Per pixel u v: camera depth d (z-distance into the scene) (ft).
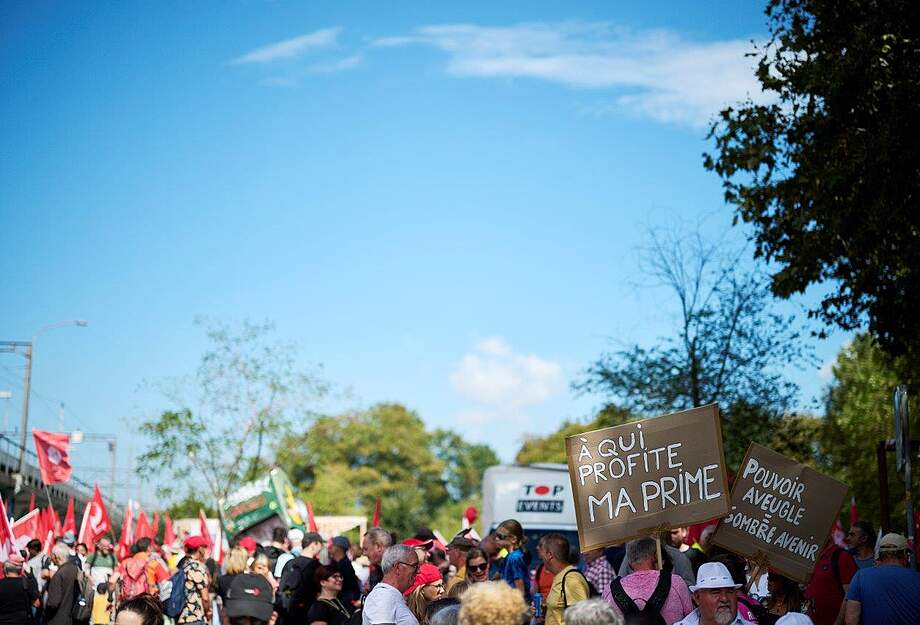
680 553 38.11
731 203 67.21
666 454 34.17
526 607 19.92
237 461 148.25
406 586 30.66
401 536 349.41
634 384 94.94
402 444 365.40
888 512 44.60
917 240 60.49
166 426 145.18
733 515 36.29
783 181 65.36
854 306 67.10
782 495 36.32
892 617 30.76
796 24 65.98
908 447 39.11
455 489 450.30
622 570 40.16
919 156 59.11
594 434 34.35
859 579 31.42
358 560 72.38
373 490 349.00
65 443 116.16
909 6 61.05
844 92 61.77
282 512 89.76
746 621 27.68
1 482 130.21
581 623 21.40
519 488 83.15
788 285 65.46
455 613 27.45
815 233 64.23
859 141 60.95
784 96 65.10
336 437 335.06
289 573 44.75
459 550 43.88
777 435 92.63
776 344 94.32
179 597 52.42
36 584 65.77
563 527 82.02
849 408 140.15
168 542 105.60
